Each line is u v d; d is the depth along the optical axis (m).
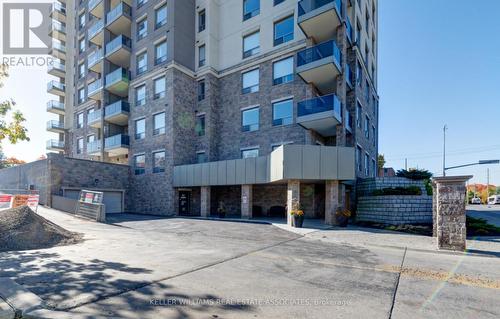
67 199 19.70
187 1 25.86
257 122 22.58
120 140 26.92
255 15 23.55
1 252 7.84
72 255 7.63
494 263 7.52
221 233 12.49
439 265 7.26
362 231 13.09
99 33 30.95
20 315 3.97
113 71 29.66
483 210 26.58
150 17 26.77
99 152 30.39
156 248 8.88
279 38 21.92
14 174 28.27
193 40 26.09
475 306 4.68
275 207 21.39
